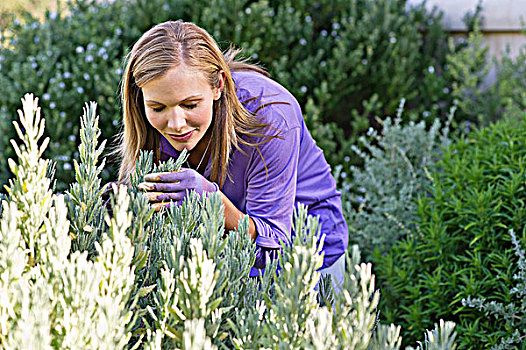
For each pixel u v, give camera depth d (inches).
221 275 40.8
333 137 171.8
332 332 38.0
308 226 39.3
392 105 168.2
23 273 40.4
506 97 163.9
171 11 168.1
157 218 48.3
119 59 158.2
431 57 181.3
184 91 57.7
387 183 132.6
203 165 72.4
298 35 167.2
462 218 101.2
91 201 45.8
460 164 109.0
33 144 41.2
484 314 95.3
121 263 38.3
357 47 171.0
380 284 117.5
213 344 39.8
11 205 38.9
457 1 179.0
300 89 162.6
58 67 148.4
